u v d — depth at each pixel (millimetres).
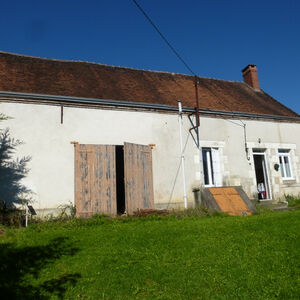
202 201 10336
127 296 3697
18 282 3928
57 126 9359
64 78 11312
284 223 6945
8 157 8633
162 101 11531
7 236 6195
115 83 12117
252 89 16250
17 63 11531
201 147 11484
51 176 8992
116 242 5660
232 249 5215
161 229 6684
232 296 3664
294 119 13484
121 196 12641
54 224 7551
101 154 9477
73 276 4160
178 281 4051
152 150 10562
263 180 13016
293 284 3895
